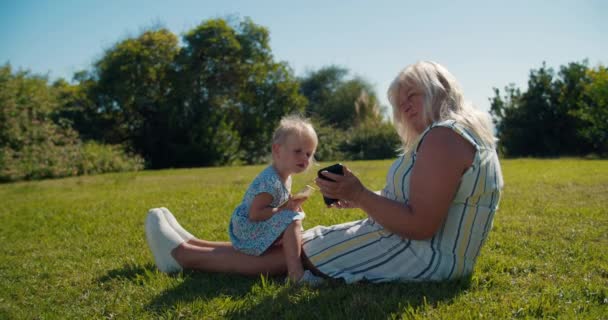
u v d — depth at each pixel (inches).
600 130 808.9
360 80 1812.3
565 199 260.2
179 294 112.7
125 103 1063.6
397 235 105.8
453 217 100.6
